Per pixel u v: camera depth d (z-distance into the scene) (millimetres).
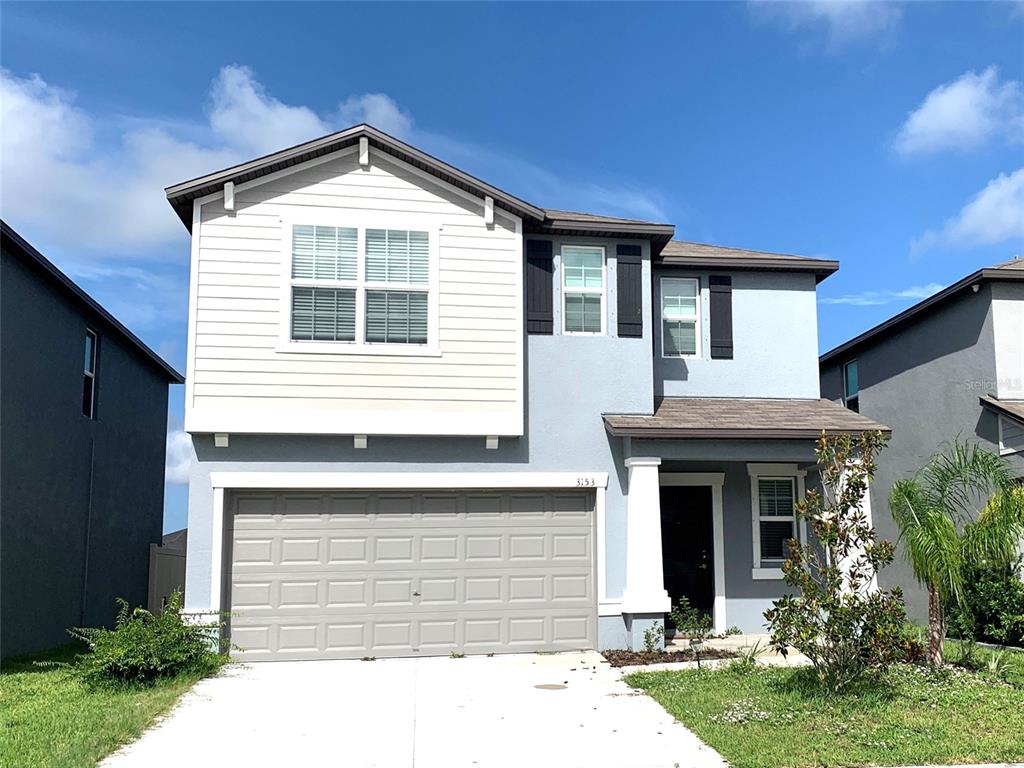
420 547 12688
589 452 13148
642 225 13609
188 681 10406
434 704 9352
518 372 12883
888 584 17281
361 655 12312
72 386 15445
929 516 10648
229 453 12211
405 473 12617
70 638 15305
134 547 19359
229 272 12289
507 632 12719
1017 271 14742
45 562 14242
